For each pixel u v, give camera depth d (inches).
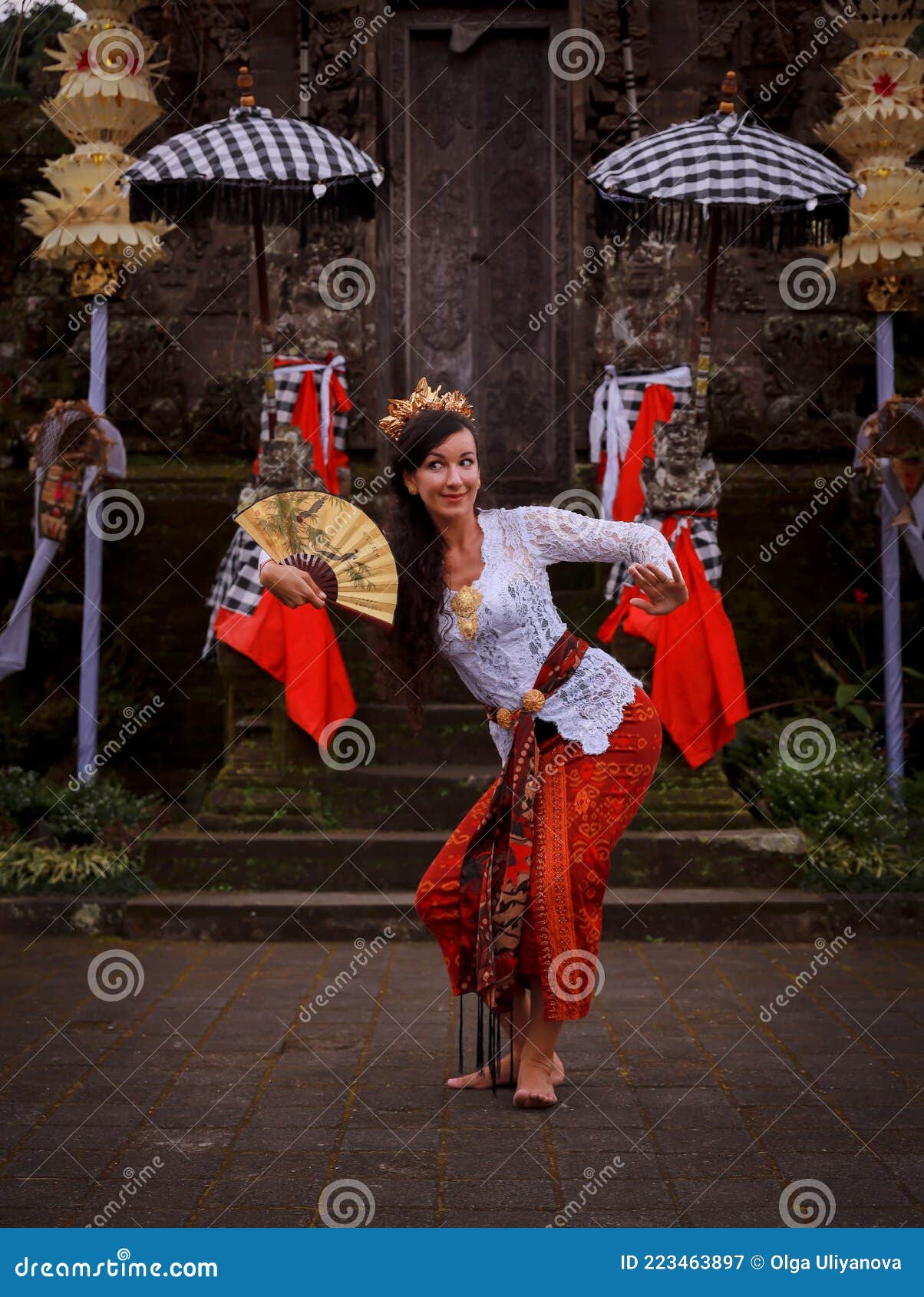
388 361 318.7
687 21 308.2
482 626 140.9
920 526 259.9
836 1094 141.3
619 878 228.2
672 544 241.6
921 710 287.3
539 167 323.0
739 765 272.2
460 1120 134.0
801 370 318.0
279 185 243.4
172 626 309.9
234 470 315.3
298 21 314.7
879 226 257.9
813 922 218.4
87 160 257.1
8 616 308.0
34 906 221.5
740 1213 110.9
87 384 321.7
